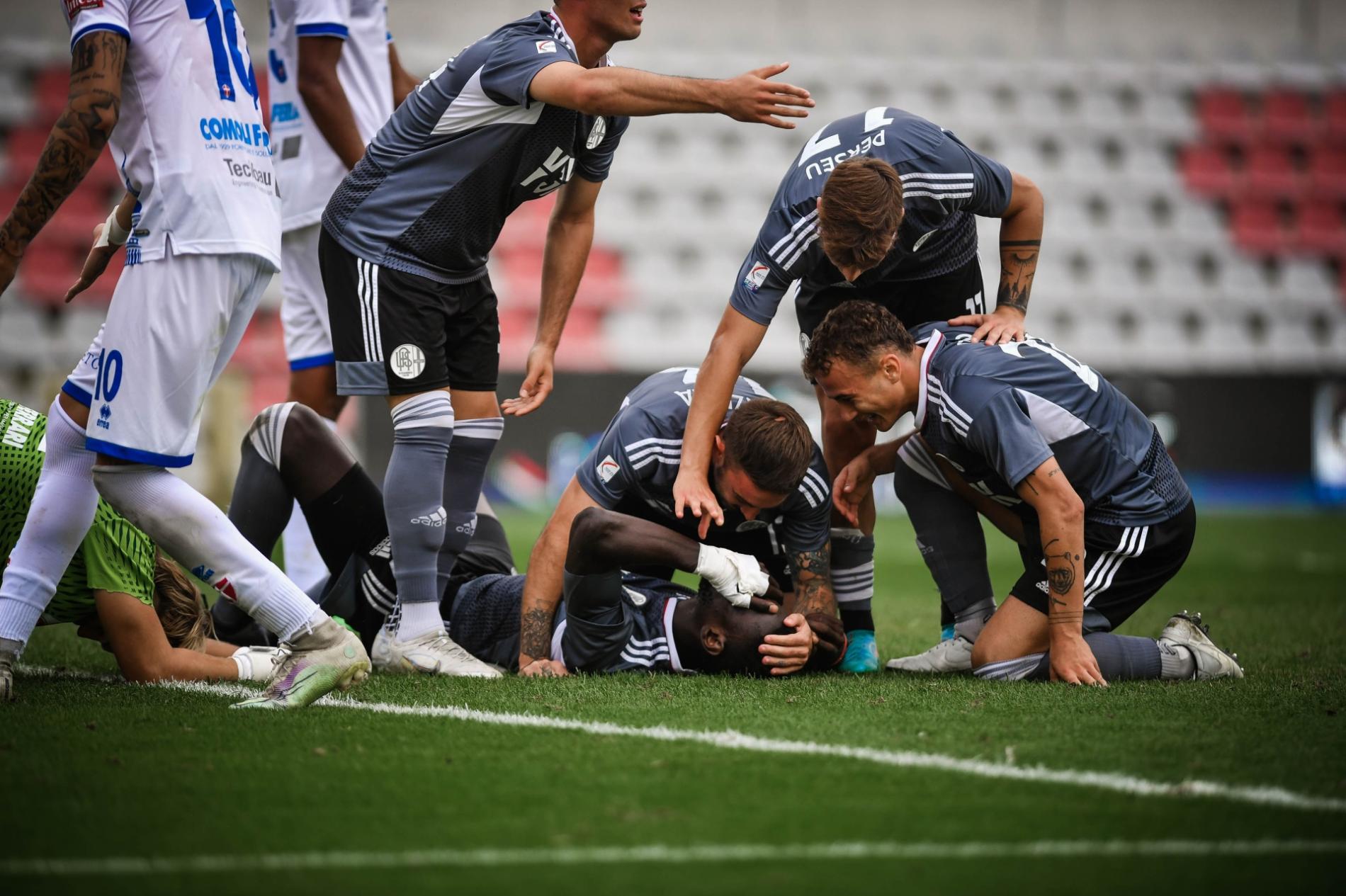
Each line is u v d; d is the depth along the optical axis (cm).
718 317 6750
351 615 1394
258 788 821
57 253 6078
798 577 1322
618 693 1159
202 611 1305
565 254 1466
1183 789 823
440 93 1217
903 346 1254
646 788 823
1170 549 1322
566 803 793
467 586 1403
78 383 1088
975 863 692
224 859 692
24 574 1093
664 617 1289
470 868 680
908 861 692
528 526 4406
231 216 1049
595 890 648
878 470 1423
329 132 1659
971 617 1382
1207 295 7038
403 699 1121
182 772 858
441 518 1275
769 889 652
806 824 754
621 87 1146
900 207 1206
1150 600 2303
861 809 782
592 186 1432
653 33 7319
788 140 6994
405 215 1233
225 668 1243
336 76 1653
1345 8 7569
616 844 718
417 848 711
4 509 1188
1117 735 978
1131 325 6994
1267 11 7569
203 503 1053
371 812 774
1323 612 2083
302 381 1772
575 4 1227
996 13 7512
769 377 5762
